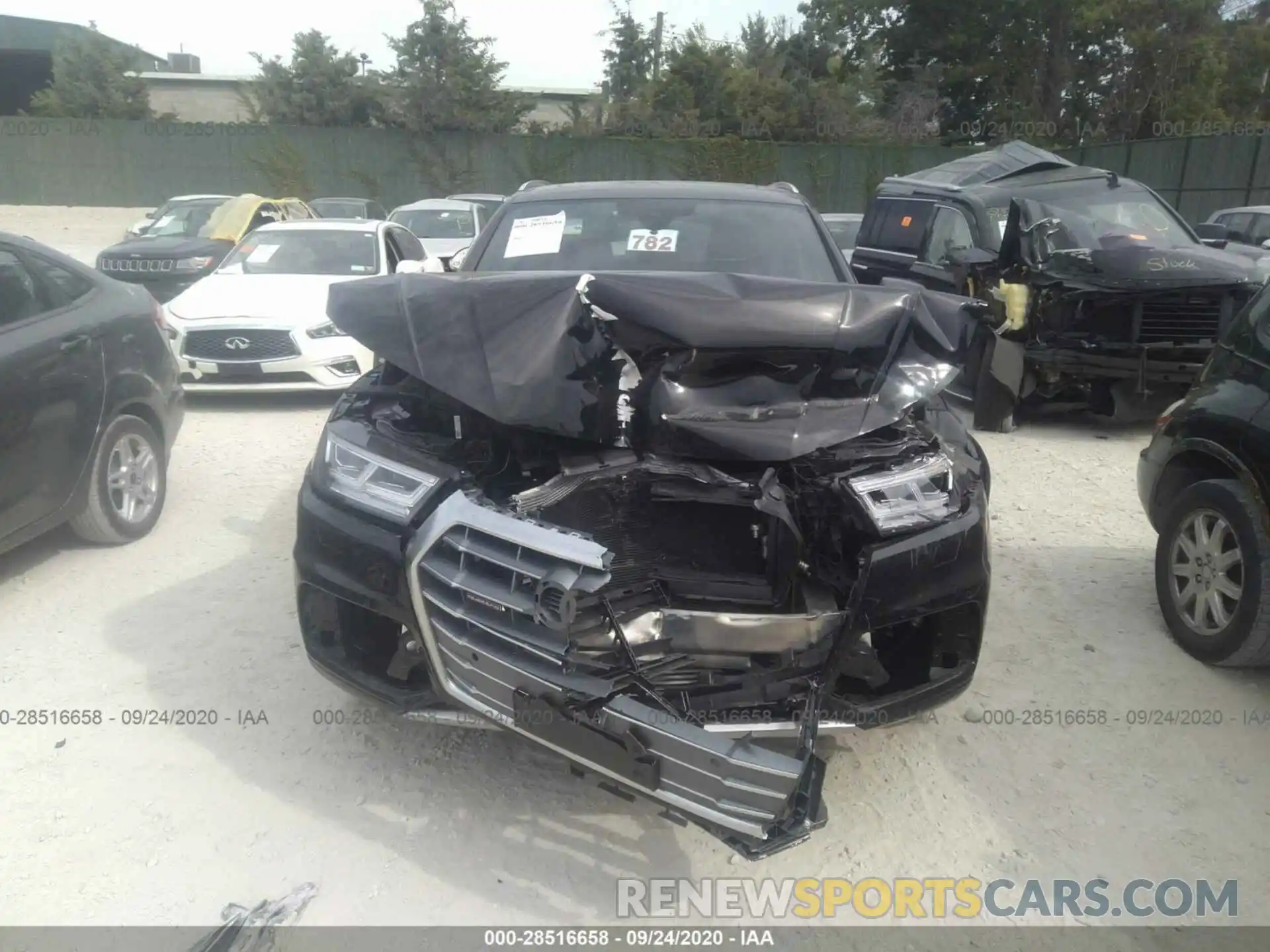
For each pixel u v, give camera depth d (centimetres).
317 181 3384
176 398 614
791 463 332
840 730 323
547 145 3331
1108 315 814
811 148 3266
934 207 992
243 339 870
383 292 363
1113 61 3403
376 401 375
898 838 342
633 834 340
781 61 3841
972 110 3659
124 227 2953
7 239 507
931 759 385
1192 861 334
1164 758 388
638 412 330
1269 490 420
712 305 336
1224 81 3391
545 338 332
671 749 279
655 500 335
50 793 351
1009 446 827
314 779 363
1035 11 3391
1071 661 459
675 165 3322
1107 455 803
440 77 3706
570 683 288
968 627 344
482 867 323
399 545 318
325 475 348
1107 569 566
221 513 620
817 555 338
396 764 372
